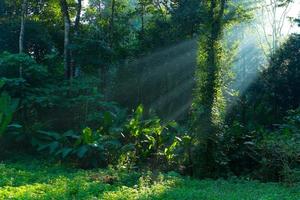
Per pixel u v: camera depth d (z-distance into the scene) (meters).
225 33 16.19
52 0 25.42
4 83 15.15
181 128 16.53
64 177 10.68
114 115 16.81
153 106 23.47
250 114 20.91
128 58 23.81
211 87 14.04
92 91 17.72
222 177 13.95
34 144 14.91
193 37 22.69
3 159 14.74
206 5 14.92
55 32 25.75
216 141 14.05
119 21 26.19
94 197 8.40
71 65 20.69
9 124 15.19
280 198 9.63
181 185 11.25
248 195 10.00
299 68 25.91
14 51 22.19
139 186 10.34
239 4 22.05
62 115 17.58
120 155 14.90
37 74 16.92
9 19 23.39
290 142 13.23
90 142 14.39
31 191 8.62
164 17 25.16
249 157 14.67
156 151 15.77
